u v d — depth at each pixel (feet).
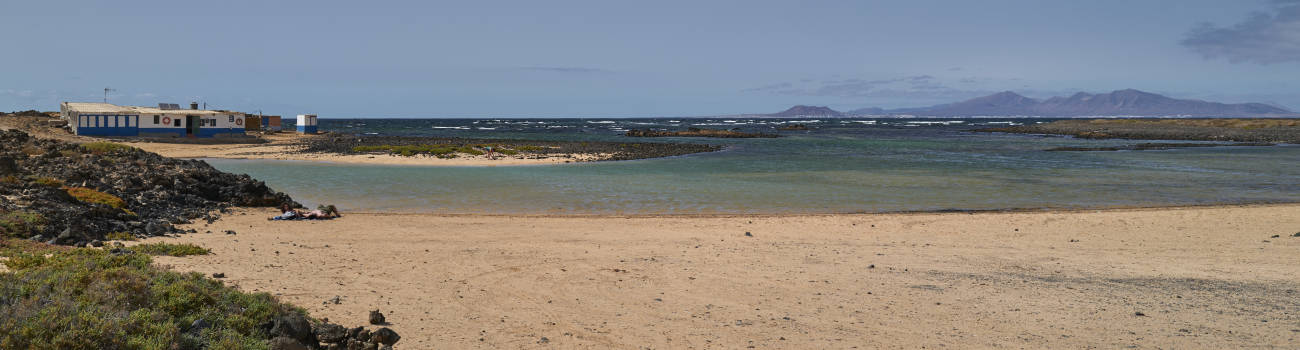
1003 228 74.08
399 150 195.72
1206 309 40.37
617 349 32.32
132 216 67.77
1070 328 36.45
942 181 131.75
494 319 36.78
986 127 606.55
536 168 157.17
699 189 115.24
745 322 37.22
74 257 41.55
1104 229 73.41
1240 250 61.26
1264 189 120.47
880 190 115.55
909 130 526.98
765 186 120.78
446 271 48.85
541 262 53.16
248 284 40.96
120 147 131.95
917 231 72.13
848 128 583.58
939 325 36.96
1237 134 399.24
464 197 101.35
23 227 51.67
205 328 28.17
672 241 64.85
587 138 346.13
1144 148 269.64
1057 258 57.52
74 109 247.70
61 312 25.79
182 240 58.29
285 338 28.78
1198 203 101.04
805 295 43.62
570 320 37.06
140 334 26.09
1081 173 152.35
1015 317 38.65
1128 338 34.71
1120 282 47.91
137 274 32.76
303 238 62.18
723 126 640.17
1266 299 42.88
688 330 35.58
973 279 48.83
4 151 114.62
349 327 33.68
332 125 624.18
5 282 28.81
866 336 34.88
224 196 88.12
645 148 239.71
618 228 72.69
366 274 46.68
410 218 78.18
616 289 44.57
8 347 23.12
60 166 98.58
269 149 209.56
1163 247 63.00
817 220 79.71
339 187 112.88
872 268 52.70
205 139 242.99
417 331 33.91
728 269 51.70
